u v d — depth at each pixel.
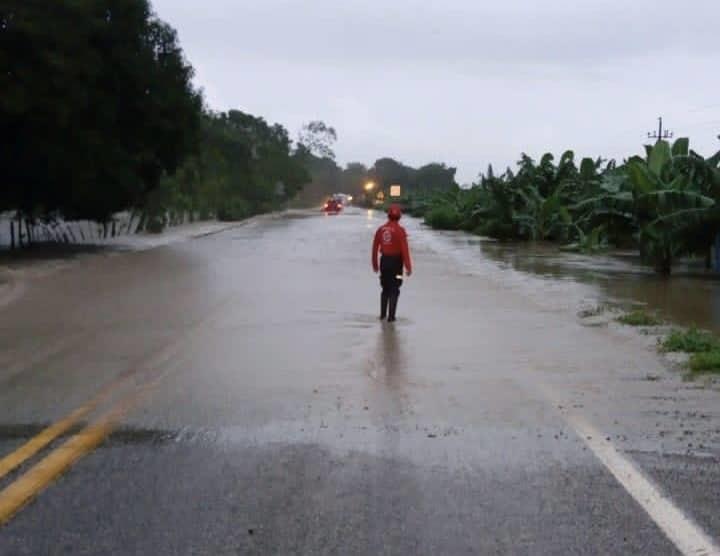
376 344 11.33
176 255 28.92
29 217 32.91
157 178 34.94
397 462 6.14
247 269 23.23
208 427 7.12
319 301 16.08
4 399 8.17
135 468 6.02
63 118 25.86
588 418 7.37
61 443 6.65
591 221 26.25
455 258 27.86
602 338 11.83
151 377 9.21
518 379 9.04
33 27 24.50
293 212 97.69
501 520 5.05
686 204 21.81
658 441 6.66
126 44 29.69
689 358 10.19
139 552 4.61
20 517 5.11
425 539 4.77
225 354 10.60
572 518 5.08
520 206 40.41
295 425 7.16
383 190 128.12
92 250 31.20
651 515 5.13
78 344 11.39
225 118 103.06
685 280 21.20
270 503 5.33
